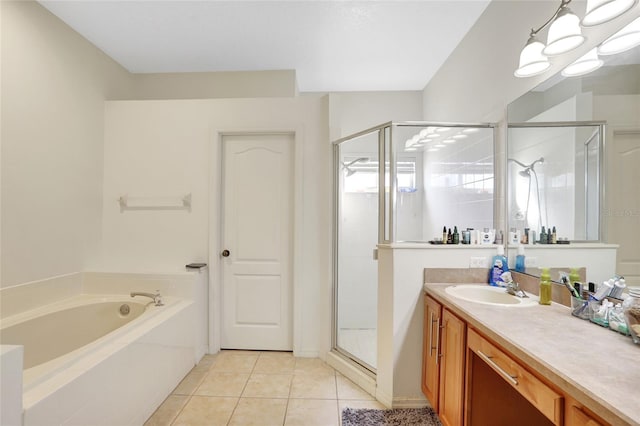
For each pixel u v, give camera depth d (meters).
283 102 2.71
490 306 1.52
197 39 2.70
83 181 2.58
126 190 2.78
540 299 1.57
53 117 2.31
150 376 1.88
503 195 2.10
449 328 1.64
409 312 1.99
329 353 2.54
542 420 1.48
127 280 2.56
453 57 2.90
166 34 2.61
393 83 3.64
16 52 2.04
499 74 2.15
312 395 2.10
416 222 2.20
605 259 1.33
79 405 1.34
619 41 1.25
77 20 2.40
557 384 0.87
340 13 2.36
